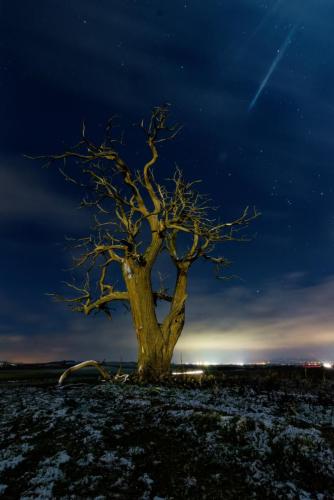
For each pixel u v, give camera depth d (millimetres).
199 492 7875
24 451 9320
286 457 9594
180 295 24141
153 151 24188
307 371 32938
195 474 8516
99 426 10805
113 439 9969
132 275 23531
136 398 14477
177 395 15922
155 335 22812
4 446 9758
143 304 23109
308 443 10203
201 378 21875
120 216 24641
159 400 14062
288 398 17703
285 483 8602
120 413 12195
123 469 8523
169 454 9312
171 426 10945
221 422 10992
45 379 25984
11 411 12852
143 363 22359
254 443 10086
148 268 23672
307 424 12039
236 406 14852
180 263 24719
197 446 9789
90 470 8383
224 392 18359
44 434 10281
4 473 8344
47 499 7320
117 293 24125
